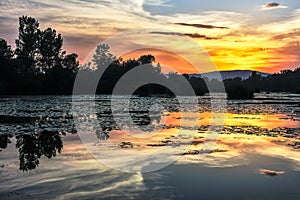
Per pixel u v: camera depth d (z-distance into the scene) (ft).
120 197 26.91
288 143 52.01
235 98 211.20
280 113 105.81
